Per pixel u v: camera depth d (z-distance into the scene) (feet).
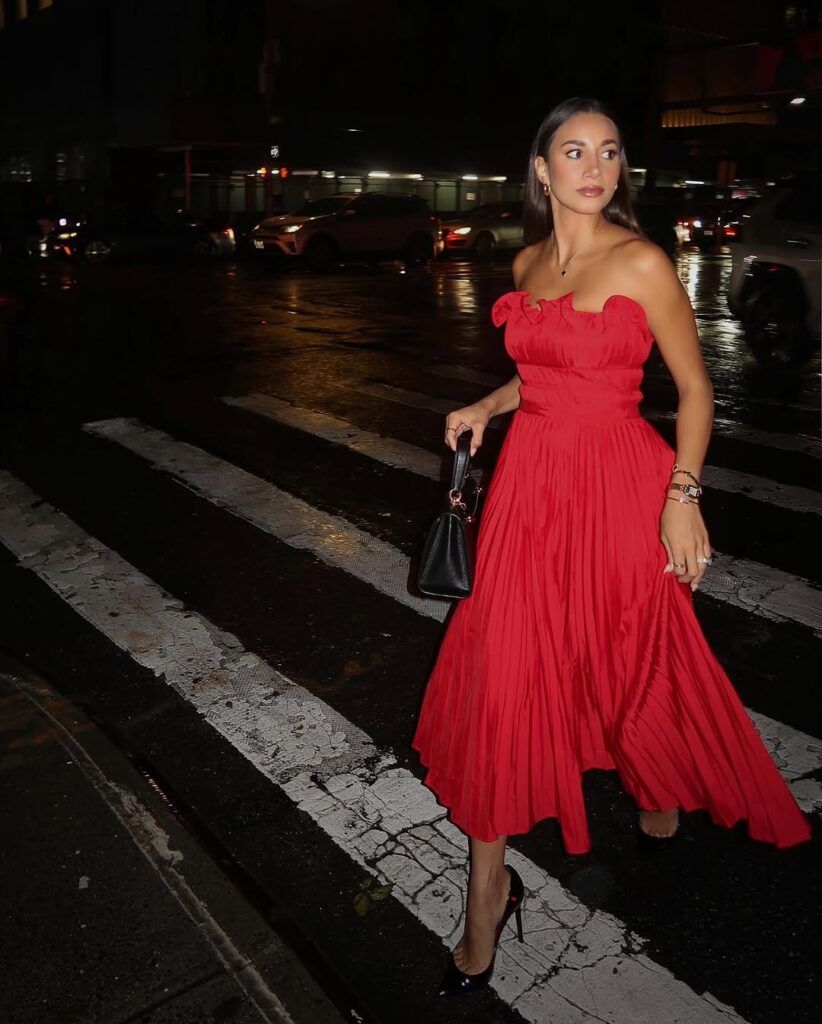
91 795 9.83
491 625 7.43
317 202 77.15
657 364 33.60
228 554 16.63
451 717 7.77
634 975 7.74
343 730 11.28
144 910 8.32
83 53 124.06
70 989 7.54
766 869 8.95
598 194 7.16
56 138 135.03
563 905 8.51
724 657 12.91
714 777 7.93
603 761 8.19
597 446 7.46
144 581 15.56
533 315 7.38
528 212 7.95
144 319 45.85
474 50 125.90
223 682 12.42
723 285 60.85
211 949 7.91
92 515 18.63
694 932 8.20
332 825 9.60
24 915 8.25
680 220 94.84
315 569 15.97
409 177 124.47
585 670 7.79
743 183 116.88
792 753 10.70
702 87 116.47
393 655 13.09
